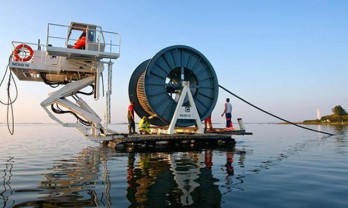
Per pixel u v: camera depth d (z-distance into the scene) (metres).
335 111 99.69
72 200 6.34
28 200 6.34
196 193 6.92
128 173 9.48
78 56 16.89
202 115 20.39
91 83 17.73
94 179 8.55
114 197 6.57
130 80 21.62
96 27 17.27
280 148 17.64
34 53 16.98
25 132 46.00
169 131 18.17
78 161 12.34
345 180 8.38
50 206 5.91
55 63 17.22
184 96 18.83
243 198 6.51
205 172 9.66
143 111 21.50
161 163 11.61
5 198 6.50
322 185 7.76
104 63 17.39
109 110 17.25
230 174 9.30
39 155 14.66
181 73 19.86
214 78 20.69
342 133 34.00
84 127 16.84
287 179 8.53
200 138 18.12
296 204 6.09
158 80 19.22
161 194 6.83
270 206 5.96
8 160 12.85
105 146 19.62
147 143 17.55
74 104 17.20
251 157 13.42
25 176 9.06
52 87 18.94
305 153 14.99
